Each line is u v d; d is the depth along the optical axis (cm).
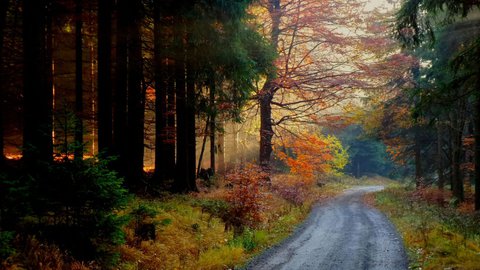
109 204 753
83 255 731
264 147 2667
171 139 1758
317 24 2464
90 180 720
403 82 2794
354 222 1869
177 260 967
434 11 1135
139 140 1542
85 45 2303
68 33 2023
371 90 2623
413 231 1452
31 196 683
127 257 857
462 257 985
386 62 2458
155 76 1648
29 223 739
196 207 1474
